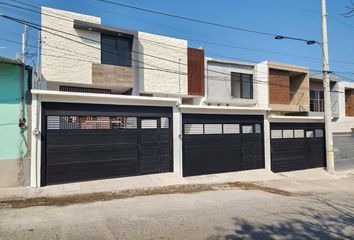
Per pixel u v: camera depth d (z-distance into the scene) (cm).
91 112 1216
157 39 1978
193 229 653
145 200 973
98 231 630
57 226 663
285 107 2564
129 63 1877
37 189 1063
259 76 2505
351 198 1134
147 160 1364
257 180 1546
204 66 2186
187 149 1488
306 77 2728
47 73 1619
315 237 621
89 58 1739
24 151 1082
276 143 1845
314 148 2055
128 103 1310
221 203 944
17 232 621
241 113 1684
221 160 1600
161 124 1414
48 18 1642
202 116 1539
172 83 2023
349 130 2283
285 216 789
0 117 1054
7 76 1069
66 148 1163
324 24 1869
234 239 595
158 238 591
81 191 1081
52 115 1135
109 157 1261
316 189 1373
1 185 1050
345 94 3306
